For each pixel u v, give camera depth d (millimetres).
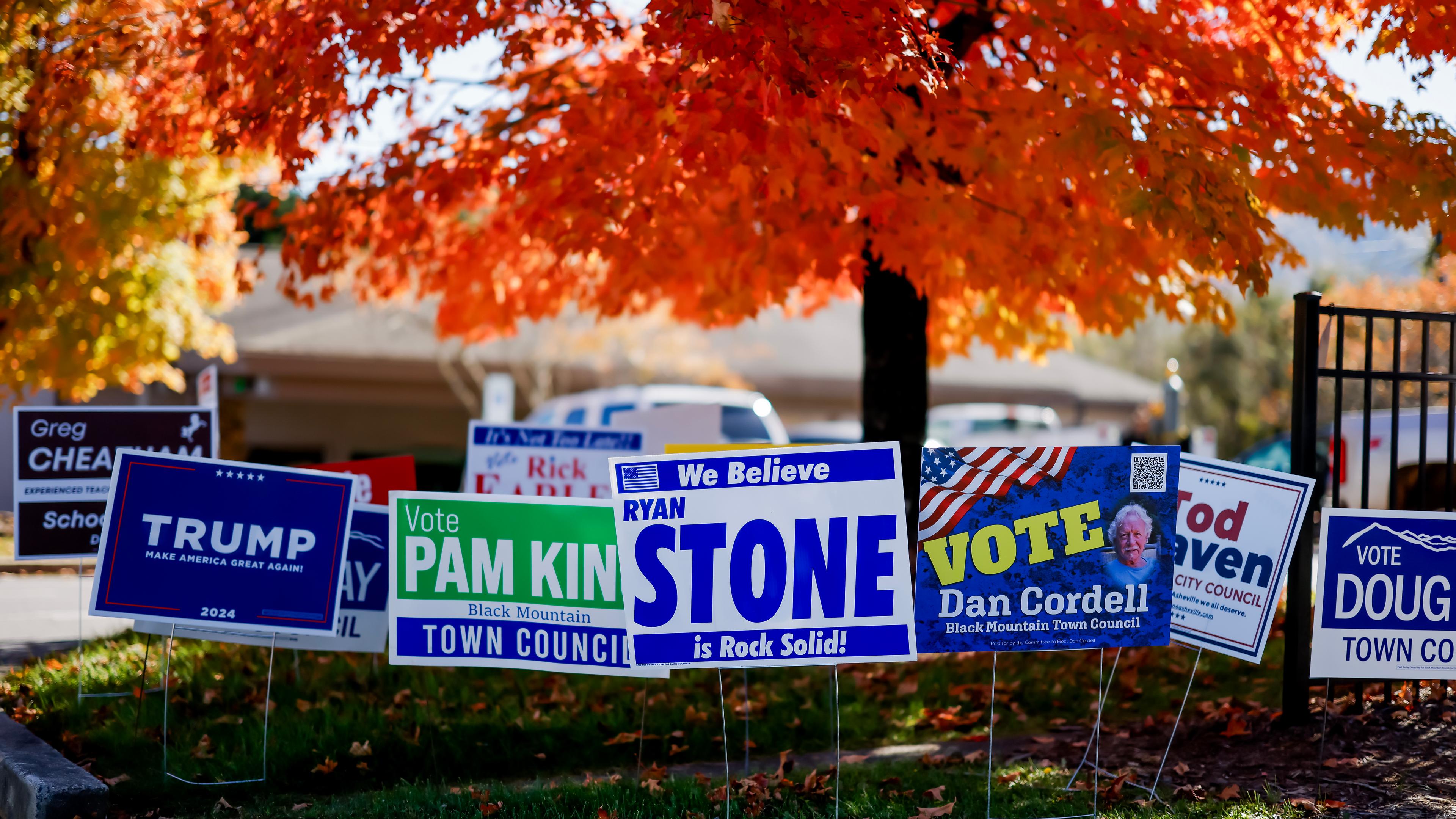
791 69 5844
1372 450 12297
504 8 7242
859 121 7012
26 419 7191
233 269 14219
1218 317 8836
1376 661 5434
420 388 27125
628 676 5508
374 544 6402
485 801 5227
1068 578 4984
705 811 5102
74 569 12414
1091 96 6965
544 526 5574
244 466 5656
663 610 5008
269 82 7113
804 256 8227
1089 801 5227
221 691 7055
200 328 14172
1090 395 33656
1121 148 6273
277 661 7793
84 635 8641
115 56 7668
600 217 7855
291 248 9109
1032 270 7945
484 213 11734
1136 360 61500
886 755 6316
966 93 7578
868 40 5992
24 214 10039
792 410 30828
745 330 30547
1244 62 7066
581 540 5566
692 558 5031
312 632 5664
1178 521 5719
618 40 9016
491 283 10789
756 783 5480
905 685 7559
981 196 7773
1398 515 5473
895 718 7098
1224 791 5188
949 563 4965
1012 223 7547
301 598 5668
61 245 11016
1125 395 34656
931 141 7246
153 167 11008
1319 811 4922
